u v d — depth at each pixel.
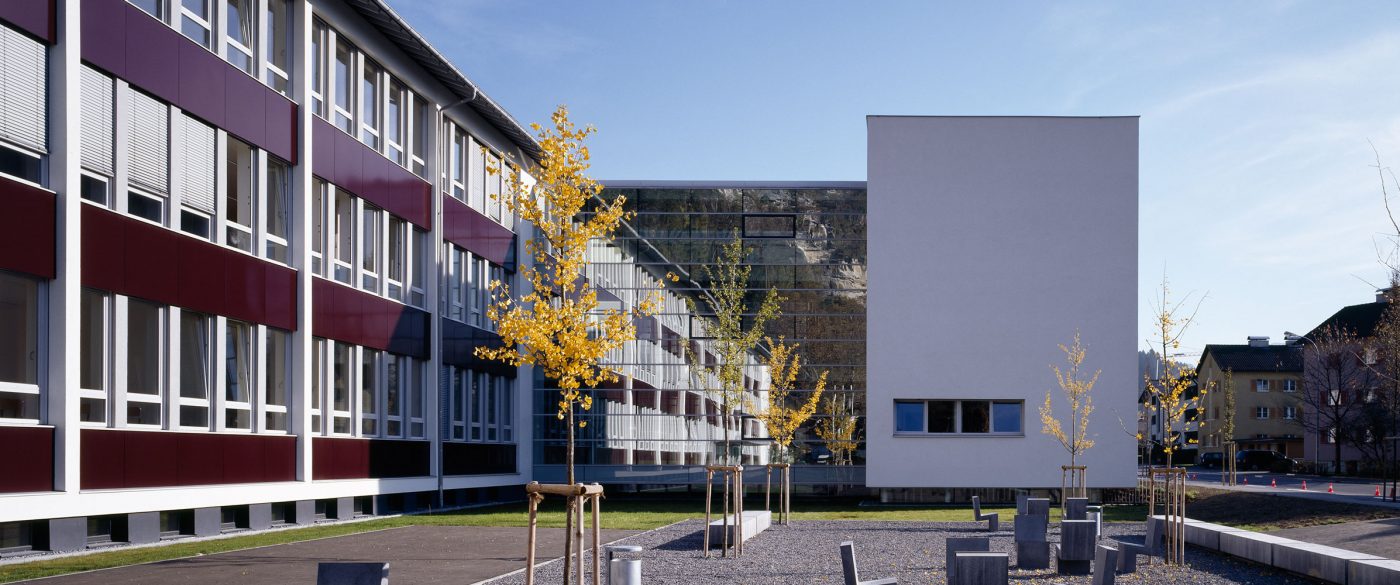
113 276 17.45
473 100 31.20
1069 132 36.38
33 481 15.81
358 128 26.03
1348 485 53.94
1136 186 36.19
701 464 37.69
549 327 16.86
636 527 23.72
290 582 13.37
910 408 36.50
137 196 18.27
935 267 36.41
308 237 23.12
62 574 13.97
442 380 30.55
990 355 36.12
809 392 37.53
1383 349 39.50
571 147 17.34
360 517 25.91
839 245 38.00
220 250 20.27
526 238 37.41
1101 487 35.66
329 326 24.11
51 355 16.28
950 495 36.09
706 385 37.62
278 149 22.33
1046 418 33.25
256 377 21.39
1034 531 15.90
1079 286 36.12
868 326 36.38
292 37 23.30
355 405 25.44
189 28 19.84
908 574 15.49
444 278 30.83
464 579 14.08
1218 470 84.69
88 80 17.16
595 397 38.28
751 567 16.27
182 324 19.42
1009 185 36.41
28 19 15.87
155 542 18.50
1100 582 12.19
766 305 32.41
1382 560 13.70
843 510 33.00
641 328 38.12
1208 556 18.34
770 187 38.25
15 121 15.70
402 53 28.08
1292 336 77.38
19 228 15.61
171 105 19.09
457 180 32.41
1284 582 14.98
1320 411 73.31
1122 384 35.81
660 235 38.31
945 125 36.59
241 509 21.33
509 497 36.38
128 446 17.72
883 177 36.62
